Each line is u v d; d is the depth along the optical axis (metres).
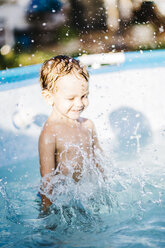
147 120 2.41
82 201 1.30
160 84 2.52
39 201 1.44
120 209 1.25
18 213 1.33
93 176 1.44
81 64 1.42
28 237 1.11
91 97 2.34
